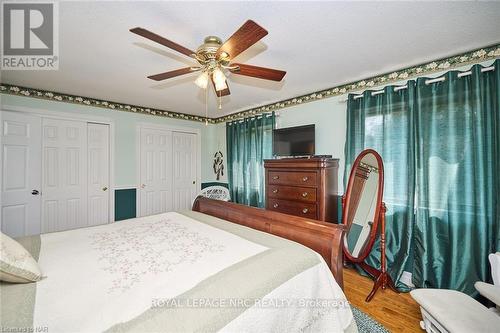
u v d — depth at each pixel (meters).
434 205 2.02
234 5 1.32
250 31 1.17
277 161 2.68
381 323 1.68
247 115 3.97
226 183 4.51
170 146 4.20
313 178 2.34
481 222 1.78
